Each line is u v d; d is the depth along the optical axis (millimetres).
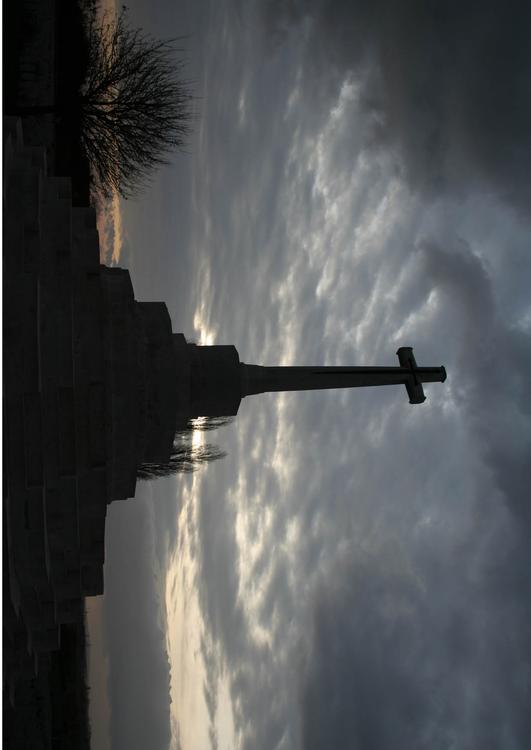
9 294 12344
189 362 16672
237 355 17438
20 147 15383
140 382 14773
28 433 12445
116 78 28672
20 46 29453
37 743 25562
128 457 14328
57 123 31672
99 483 13703
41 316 12562
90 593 14531
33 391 12422
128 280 15047
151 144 30328
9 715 23781
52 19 30281
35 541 13070
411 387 18859
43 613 14539
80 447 13086
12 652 14727
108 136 30391
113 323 14023
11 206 12875
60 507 13258
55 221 13328
